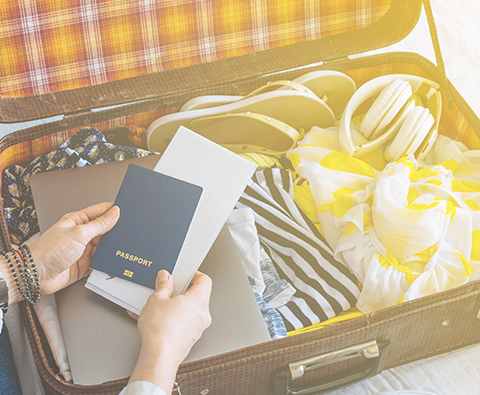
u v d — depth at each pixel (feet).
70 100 3.78
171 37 4.00
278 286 3.50
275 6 4.12
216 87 4.07
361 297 3.45
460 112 4.23
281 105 4.13
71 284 2.72
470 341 3.51
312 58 4.18
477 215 3.61
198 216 2.56
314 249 3.70
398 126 4.13
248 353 2.56
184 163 2.70
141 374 1.97
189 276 2.43
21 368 3.35
